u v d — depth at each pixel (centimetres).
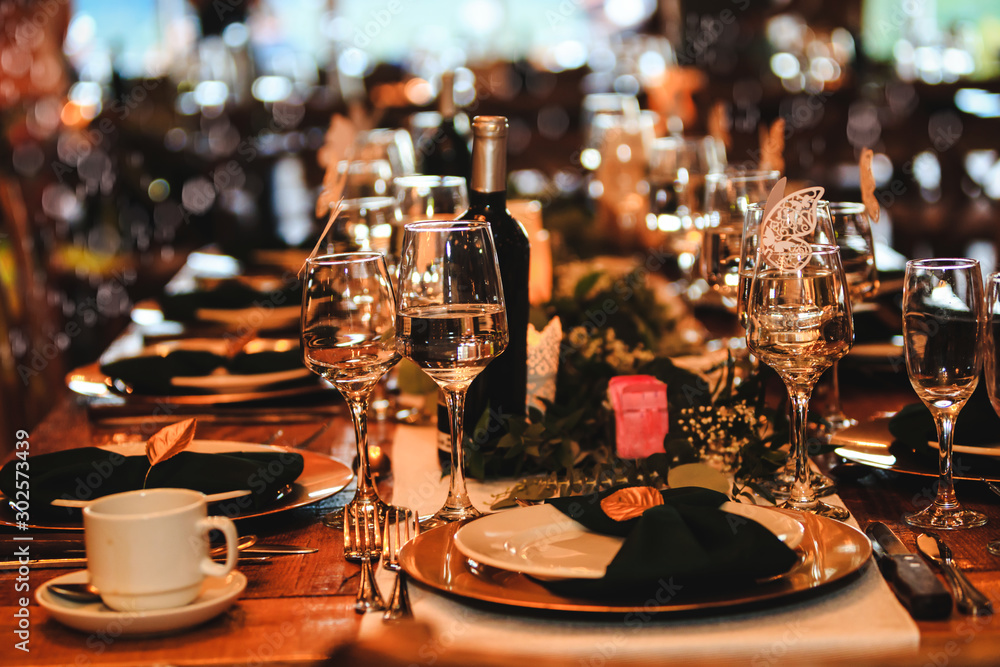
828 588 83
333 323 104
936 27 540
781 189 101
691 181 205
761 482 117
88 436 153
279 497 111
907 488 115
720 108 233
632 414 118
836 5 514
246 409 164
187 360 169
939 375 99
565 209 285
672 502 91
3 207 270
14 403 252
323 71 540
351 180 198
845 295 103
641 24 551
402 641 76
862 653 75
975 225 459
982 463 111
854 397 162
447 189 154
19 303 269
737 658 75
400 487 123
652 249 252
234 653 77
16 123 448
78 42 517
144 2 600
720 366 147
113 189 489
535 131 511
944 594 78
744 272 119
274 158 516
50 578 96
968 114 488
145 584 80
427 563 89
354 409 110
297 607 86
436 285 101
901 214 471
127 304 472
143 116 498
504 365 126
